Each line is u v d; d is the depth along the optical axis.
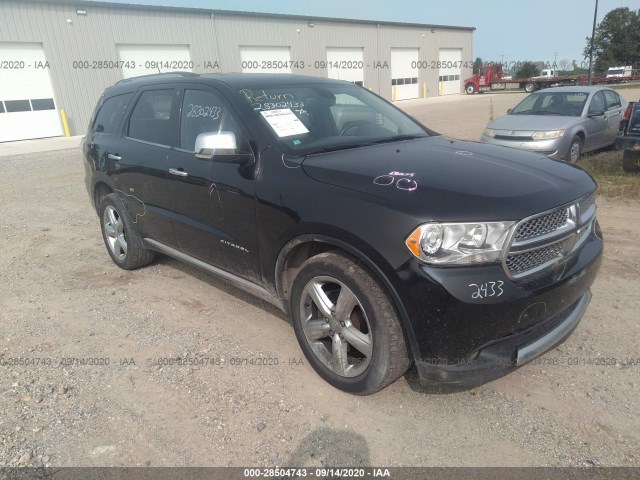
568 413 2.63
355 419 2.66
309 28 28.34
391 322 2.50
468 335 2.35
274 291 3.22
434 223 2.33
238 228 3.27
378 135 3.68
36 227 6.64
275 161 3.06
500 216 2.35
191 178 3.59
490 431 2.54
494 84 41.31
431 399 2.79
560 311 2.64
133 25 21.41
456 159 3.02
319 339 2.99
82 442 2.56
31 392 2.98
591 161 9.05
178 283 4.53
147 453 2.47
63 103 19.98
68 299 4.29
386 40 33.16
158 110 4.18
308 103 3.66
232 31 24.91
